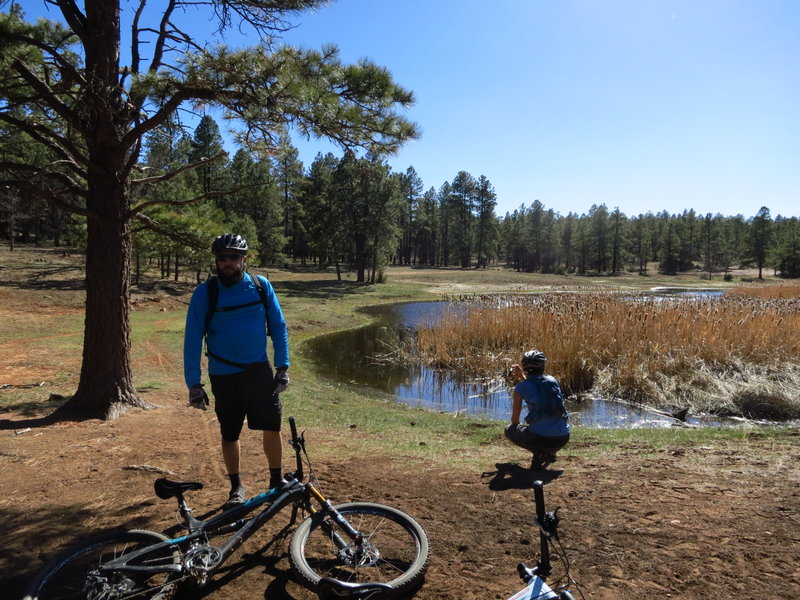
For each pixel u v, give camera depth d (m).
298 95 5.86
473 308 17.95
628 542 3.32
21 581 3.00
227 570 3.12
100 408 7.04
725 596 2.72
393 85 6.48
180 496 2.86
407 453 5.72
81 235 23.52
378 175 43.69
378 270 48.66
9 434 6.11
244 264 3.49
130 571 2.50
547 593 2.10
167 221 8.78
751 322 12.71
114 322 7.15
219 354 3.46
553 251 91.12
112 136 6.86
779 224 96.25
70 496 4.29
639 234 94.56
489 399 10.79
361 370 13.52
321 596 2.52
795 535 3.31
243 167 44.06
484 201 86.12
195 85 6.09
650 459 5.25
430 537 3.48
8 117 6.63
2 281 22.48
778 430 6.80
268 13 7.36
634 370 10.88
